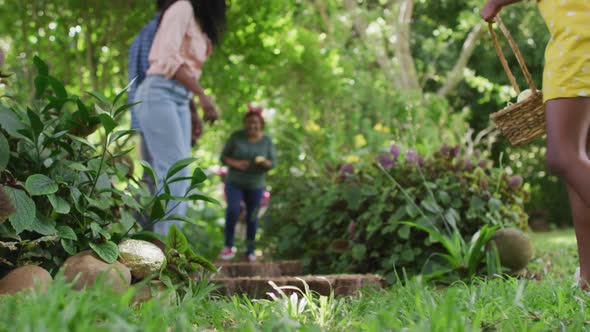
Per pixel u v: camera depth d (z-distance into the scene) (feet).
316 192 16.10
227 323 6.25
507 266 11.26
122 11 19.24
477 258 11.39
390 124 27.30
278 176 19.39
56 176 7.88
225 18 12.72
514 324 5.73
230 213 18.58
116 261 7.66
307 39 26.50
